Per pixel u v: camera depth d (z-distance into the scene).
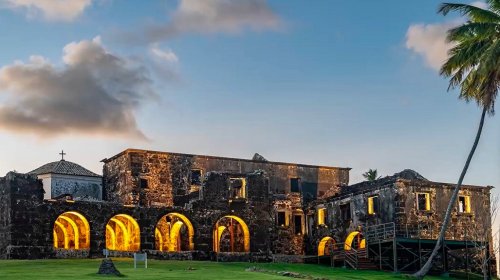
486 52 40.59
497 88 41.19
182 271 38.69
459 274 53.94
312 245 62.16
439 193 56.66
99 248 50.91
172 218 59.19
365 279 42.03
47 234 49.34
